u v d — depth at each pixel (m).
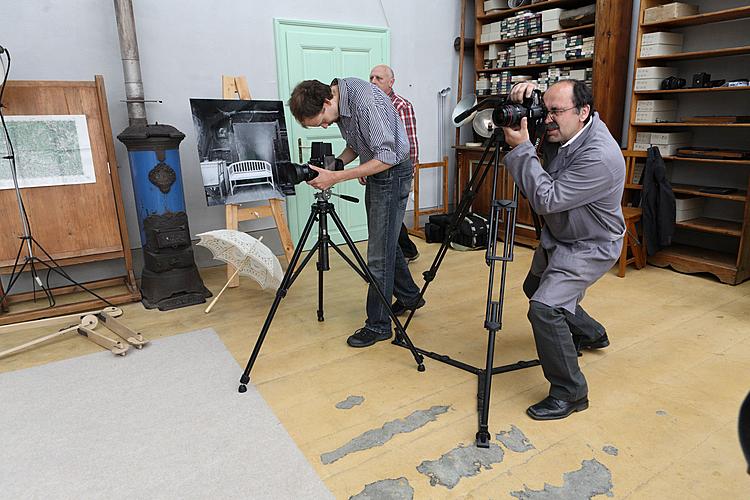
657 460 1.70
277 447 1.79
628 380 2.20
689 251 3.70
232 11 3.68
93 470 1.69
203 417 1.97
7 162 2.85
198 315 2.99
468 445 1.80
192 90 3.63
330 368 2.35
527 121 1.82
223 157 3.34
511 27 4.41
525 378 2.24
